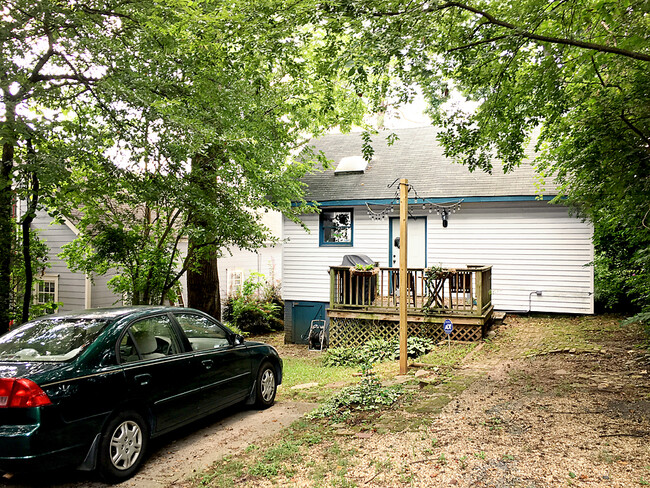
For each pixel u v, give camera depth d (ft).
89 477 14.05
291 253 55.93
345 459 13.88
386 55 17.84
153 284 35.63
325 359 40.86
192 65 27.91
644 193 20.18
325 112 25.57
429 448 14.25
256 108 34.06
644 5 16.24
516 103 24.26
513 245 47.70
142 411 15.03
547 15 18.25
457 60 21.75
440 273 38.34
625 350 28.53
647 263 27.66
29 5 23.65
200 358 17.60
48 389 12.32
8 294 28.78
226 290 68.74
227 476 13.44
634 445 13.41
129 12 27.89
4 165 24.61
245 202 35.17
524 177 48.14
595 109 22.22
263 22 19.89
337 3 18.33
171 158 28.84
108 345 14.38
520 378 23.26
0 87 23.40
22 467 11.86
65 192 25.68
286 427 18.24
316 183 56.29
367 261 45.09
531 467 12.32
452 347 35.55
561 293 46.16
